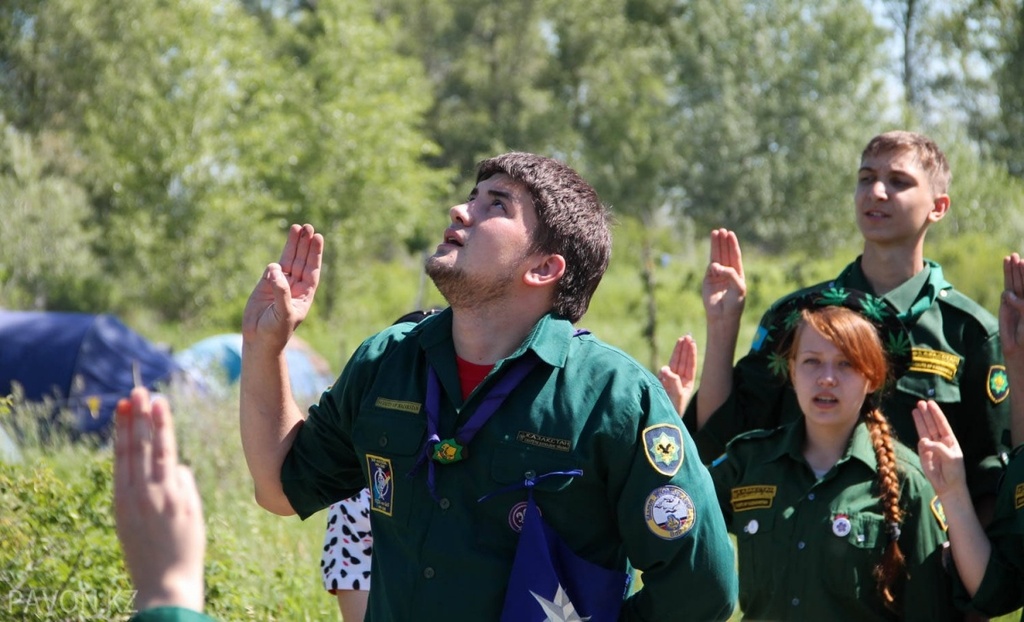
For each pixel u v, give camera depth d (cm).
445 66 5166
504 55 5022
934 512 418
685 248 3825
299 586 601
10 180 2986
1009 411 471
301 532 764
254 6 5075
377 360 326
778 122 3700
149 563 201
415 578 300
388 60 3688
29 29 3375
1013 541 388
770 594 426
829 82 3688
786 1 3812
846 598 413
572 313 321
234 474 943
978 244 1969
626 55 4778
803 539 420
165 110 3203
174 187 3206
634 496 298
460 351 315
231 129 3306
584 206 321
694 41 4019
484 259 307
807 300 466
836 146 3562
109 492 585
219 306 3183
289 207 3359
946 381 470
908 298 485
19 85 3422
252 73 3384
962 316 482
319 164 3391
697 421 493
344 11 3591
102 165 3250
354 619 423
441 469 302
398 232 3531
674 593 300
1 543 521
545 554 291
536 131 4706
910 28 3706
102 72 3350
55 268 3012
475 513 299
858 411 430
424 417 308
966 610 400
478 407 303
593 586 296
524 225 311
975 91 3512
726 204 3709
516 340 314
